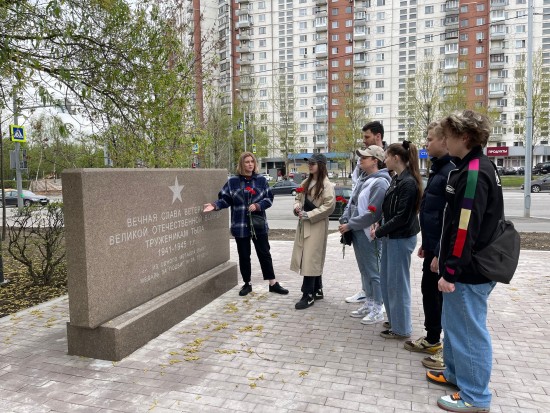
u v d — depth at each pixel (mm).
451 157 3420
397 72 64625
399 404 2961
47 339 4199
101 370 3510
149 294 4391
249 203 5645
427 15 62375
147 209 4328
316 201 5016
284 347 3971
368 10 64875
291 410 2889
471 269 2744
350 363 3619
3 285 6480
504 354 3795
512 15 59250
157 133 6719
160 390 3174
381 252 4441
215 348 3949
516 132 43031
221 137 29125
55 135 8398
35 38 4977
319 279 5512
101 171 3682
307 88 69500
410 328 4121
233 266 6148
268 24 69750
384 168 4832
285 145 52969
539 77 38531
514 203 21312
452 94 38188
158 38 6316
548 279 6332
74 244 3570
